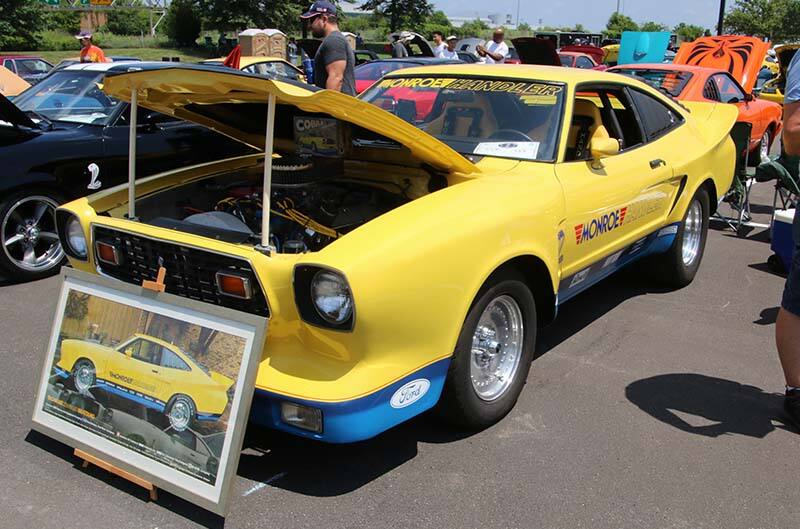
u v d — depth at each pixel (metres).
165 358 2.70
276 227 3.33
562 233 3.60
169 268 2.92
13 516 2.69
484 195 3.21
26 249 5.53
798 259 3.30
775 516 2.83
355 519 2.73
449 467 3.08
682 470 3.12
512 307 3.39
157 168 6.12
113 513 2.72
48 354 3.03
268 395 2.61
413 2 47.94
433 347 2.84
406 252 2.68
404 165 3.60
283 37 19.05
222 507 2.50
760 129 10.60
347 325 2.55
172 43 45.00
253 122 3.70
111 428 2.82
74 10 49.69
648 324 4.83
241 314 2.55
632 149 4.55
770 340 4.62
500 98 4.03
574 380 3.95
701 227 5.64
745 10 41.19
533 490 2.94
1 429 3.29
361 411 2.61
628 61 19.56
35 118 5.93
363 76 12.42
